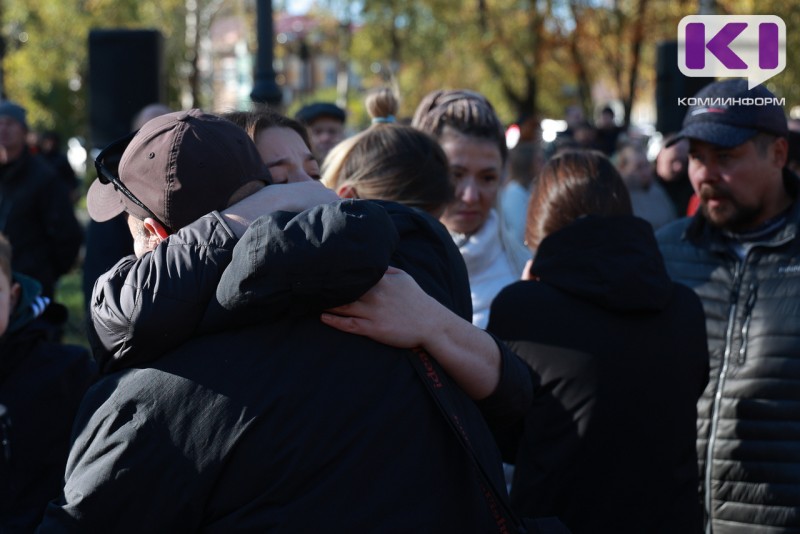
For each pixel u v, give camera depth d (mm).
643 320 2439
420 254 1788
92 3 25703
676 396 2430
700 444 2801
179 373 1508
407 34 25953
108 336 1534
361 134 2564
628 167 6562
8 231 6359
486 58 24266
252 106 2312
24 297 2537
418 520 1515
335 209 1507
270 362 1518
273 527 1461
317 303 1508
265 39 7035
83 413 1556
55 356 2588
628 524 2383
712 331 2857
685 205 7180
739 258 2904
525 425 2451
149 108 5410
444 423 1612
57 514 1506
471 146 3094
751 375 2734
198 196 1633
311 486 1490
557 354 2418
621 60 22734
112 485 1474
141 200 1664
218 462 1471
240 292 1475
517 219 4785
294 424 1494
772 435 2697
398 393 1566
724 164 2850
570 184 2592
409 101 28312
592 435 2377
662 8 20750
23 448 2506
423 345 1629
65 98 28234
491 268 3213
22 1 26250
